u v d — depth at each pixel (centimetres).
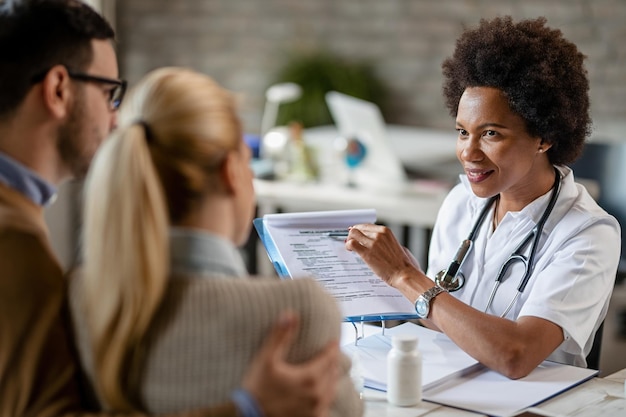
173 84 100
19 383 102
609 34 561
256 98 632
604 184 300
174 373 96
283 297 97
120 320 95
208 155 99
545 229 175
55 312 105
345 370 112
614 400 149
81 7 129
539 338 160
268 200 359
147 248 94
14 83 123
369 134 364
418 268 170
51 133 126
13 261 106
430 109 603
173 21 641
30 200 123
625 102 564
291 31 624
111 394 98
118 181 94
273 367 94
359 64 611
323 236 172
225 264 101
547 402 147
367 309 164
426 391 151
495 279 179
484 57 166
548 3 569
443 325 162
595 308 169
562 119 167
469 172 172
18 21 123
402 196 356
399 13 600
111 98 133
